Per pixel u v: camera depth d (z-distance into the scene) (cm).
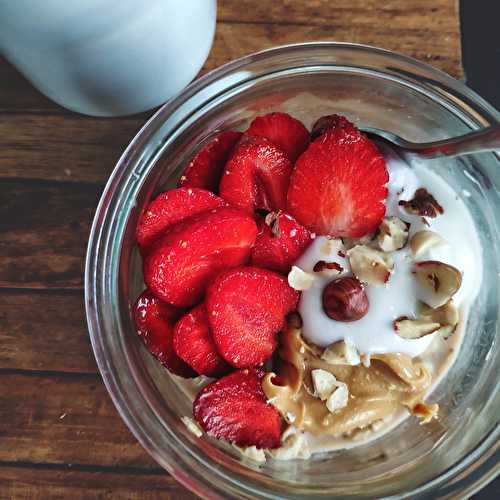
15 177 40
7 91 40
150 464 39
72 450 39
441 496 35
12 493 39
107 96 38
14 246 40
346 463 36
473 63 41
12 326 40
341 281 35
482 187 37
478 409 37
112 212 36
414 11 40
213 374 35
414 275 35
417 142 38
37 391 39
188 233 34
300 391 35
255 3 40
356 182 35
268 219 35
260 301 34
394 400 35
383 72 36
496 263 37
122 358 35
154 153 36
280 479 35
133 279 36
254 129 36
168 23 35
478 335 37
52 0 32
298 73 36
